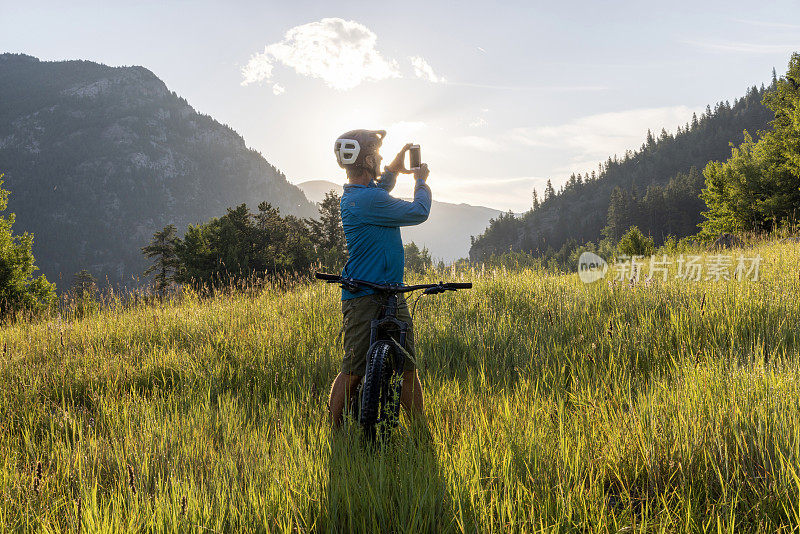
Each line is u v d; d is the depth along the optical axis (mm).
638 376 4316
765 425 2816
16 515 2666
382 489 2654
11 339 7562
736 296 5945
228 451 3379
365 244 3596
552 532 2191
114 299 9750
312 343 6148
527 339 5531
